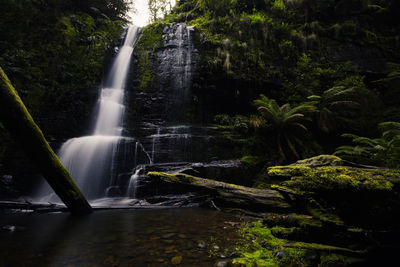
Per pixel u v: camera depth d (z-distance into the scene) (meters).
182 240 2.54
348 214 2.33
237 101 10.23
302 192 2.56
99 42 11.08
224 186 4.56
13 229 2.95
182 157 7.30
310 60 10.48
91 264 1.89
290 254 2.10
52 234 2.76
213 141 7.73
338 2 12.60
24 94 7.42
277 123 8.25
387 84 10.37
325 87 10.20
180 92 10.20
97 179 6.47
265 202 4.11
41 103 7.75
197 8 13.87
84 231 2.90
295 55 10.87
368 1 12.54
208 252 2.17
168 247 2.31
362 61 10.90
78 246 2.33
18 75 7.52
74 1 12.12
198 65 10.21
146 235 2.73
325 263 1.95
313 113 8.91
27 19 9.09
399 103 9.95
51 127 7.33
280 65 10.50
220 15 12.28
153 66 10.97
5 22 8.51
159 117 9.77
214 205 4.77
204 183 4.60
